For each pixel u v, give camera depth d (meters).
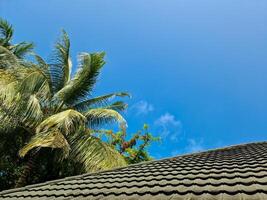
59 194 5.69
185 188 4.89
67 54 16.48
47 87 14.86
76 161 13.93
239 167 6.14
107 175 6.74
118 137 20.69
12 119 14.64
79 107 16.06
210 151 9.61
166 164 7.45
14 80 14.85
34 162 15.14
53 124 13.12
